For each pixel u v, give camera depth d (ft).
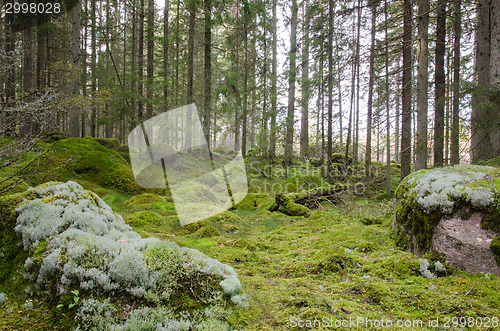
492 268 8.76
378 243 13.61
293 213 25.40
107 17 51.96
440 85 27.78
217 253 13.12
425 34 25.00
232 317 6.69
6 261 7.33
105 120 35.45
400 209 13.17
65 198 8.95
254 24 44.68
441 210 10.32
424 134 25.58
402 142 31.04
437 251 10.04
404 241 12.31
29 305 6.31
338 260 11.09
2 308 6.33
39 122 10.91
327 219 22.48
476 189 9.82
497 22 22.36
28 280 6.80
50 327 5.83
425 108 25.50
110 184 23.81
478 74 26.94
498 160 20.39
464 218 9.82
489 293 7.85
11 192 12.14
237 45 45.83
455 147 27.73
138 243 7.86
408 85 30.40
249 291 8.43
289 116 45.83
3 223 7.92
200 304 6.75
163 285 6.77
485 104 22.27
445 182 10.84
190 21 42.27
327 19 40.01
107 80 40.42
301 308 7.39
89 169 24.40
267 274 10.71
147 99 36.14
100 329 5.72
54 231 7.51
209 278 7.39
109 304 6.07
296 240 16.10
